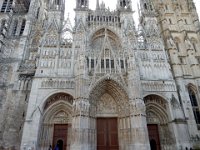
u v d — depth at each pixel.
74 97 37.84
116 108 43.22
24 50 49.88
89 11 54.69
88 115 36.47
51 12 54.28
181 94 46.41
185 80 50.44
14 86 43.78
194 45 57.75
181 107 43.94
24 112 40.94
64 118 41.38
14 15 57.97
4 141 37.47
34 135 35.94
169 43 54.81
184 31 58.25
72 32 50.47
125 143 38.06
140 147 34.03
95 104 41.75
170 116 41.81
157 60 48.62
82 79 38.72
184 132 39.62
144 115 37.09
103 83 42.44
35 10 60.66
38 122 37.28
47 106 40.81
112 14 55.44
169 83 45.12
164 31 58.84
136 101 37.97
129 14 55.06
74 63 44.81
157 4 67.06
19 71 45.88
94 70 42.16
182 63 53.59
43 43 47.06
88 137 35.41
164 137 41.81
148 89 43.72
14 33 54.47
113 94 43.56
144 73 46.09
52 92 40.44
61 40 48.62
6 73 45.94
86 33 49.09
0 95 42.91
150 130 42.91
